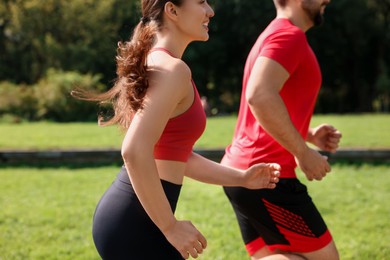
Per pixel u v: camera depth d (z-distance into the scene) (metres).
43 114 24.83
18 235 5.96
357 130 14.58
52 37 36.25
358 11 37.97
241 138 3.48
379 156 10.06
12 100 24.88
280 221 3.34
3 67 37.34
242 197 3.38
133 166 2.28
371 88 42.09
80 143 12.33
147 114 2.32
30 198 7.76
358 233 5.98
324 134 3.96
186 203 7.31
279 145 3.33
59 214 6.86
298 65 3.31
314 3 3.43
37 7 35.12
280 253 3.43
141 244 2.46
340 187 8.23
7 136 14.20
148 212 2.32
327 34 39.38
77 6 35.28
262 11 38.03
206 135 13.42
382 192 7.93
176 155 2.54
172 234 2.34
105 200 2.56
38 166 10.38
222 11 38.50
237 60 41.38
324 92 42.44
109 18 35.72
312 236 3.33
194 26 2.56
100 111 2.79
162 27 2.57
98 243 2.53
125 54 2.43
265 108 3.13
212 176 2.94
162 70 2.40
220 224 6.35
